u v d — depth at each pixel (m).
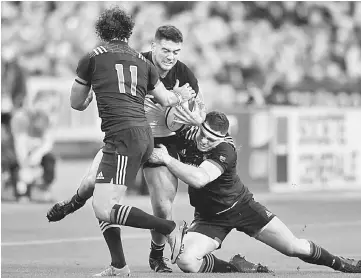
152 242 26.58
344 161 62.34
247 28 85.69
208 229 25.72
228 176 25.42
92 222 41.72
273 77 78.38
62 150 76.31
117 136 22.95
